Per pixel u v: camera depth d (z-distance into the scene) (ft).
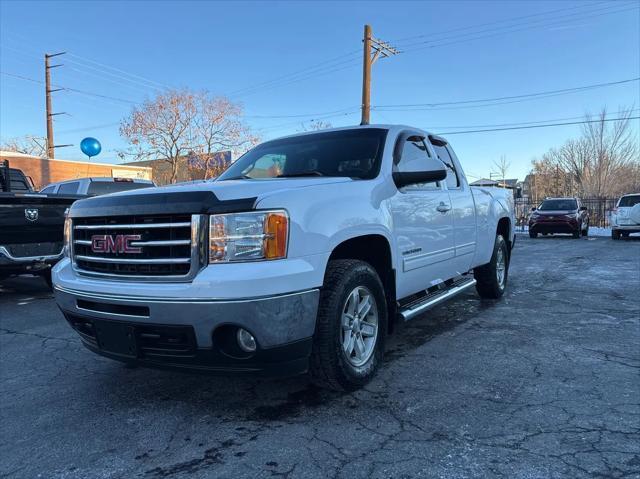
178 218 9.86
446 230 16.10
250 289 9.11
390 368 13.35
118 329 10.28
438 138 17.88
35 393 12.43
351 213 11.21
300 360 9.98
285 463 8.70
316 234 10.14
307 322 9.87
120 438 9.84
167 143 113.09
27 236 23.80
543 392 11.51
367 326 11.99
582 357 14.01
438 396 11.41
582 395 11.31
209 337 9.36
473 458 8.69
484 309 20.36
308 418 10.45
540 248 49.34
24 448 9.54
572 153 145.89
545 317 18.84
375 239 12.39
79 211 11.43
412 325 17.92
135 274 10.28
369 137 14.51
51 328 19.40
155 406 11.37
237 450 9.21
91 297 10.50
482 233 19.60
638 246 50.39
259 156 15.69
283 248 9.59
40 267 24.41
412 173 13.24
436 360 13.97
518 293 23.79
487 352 14.61
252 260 9.43
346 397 11.47
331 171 13.71
